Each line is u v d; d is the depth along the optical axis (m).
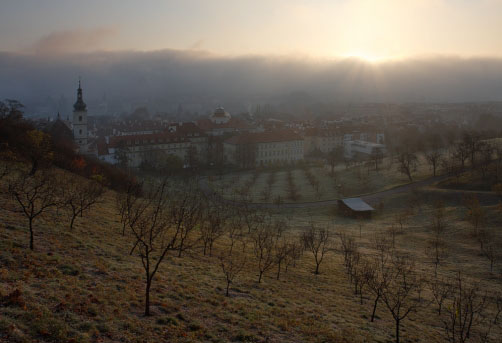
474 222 91.31
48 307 26.92
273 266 57.84
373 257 73.06
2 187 61.91
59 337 23.50
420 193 130.12
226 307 36.66
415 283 57.88
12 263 33.44
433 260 72.00
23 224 46.78
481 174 136.25
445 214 106.75
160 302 33.78
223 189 160.50
